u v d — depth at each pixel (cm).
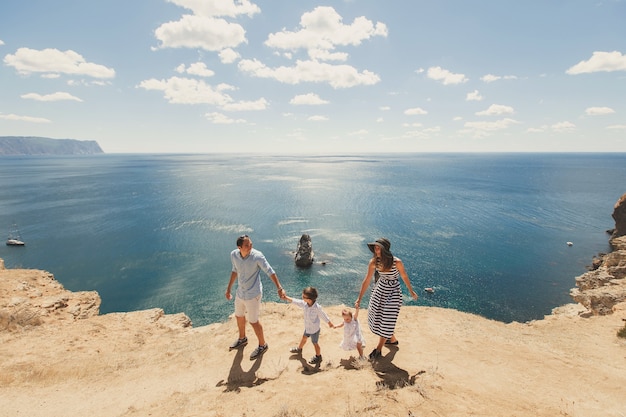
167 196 9588
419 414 464
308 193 10244
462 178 15812
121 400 679
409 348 743
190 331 1329
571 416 481
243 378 678
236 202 8575
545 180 14912
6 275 2033
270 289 3631
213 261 4381
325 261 4350
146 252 4719
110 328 1359
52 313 1595
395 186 12269
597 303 1816
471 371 627
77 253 4669
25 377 813
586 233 5725
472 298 3406
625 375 672
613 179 15425
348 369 648
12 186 12112
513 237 5453
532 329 1064
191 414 541
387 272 663
